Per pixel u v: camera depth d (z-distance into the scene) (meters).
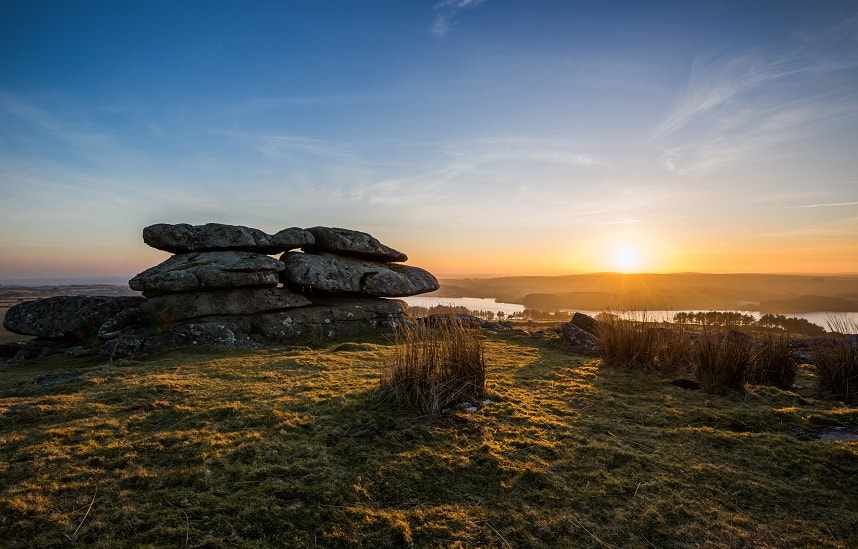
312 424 5.32
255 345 11.82
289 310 14.07
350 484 3.93
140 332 11.81
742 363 7.37
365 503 3.68
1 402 6.44
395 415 5.60
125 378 7.75
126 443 4.75
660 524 3.42
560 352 11.51
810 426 5.64
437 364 6.27
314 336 13.60
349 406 5.95
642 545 3.20
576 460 4.47
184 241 13.70
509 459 4.46
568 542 3.23
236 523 3.36
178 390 6.90
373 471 4.17
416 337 6.80
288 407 5.99
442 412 5.74
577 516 3.53
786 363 8.09
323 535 3.26
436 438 4.94
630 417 5.96
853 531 3.36
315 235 16.06
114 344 11.35
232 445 4.70
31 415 5.71
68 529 3.27
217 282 12.73
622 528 3.38
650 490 3.91
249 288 13.67
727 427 5.60
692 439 5.12
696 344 8.31
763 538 3.26
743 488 3.96
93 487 3.85
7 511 3.45
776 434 5.27
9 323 13.55
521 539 3.26
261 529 3.31
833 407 6.64
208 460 4.34
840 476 4.22
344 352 10.94
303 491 3.79
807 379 8.86
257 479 4.00
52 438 4.89
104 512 3.48
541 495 3.82
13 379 8.78
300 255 15.12
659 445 4.92
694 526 3.39
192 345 11.33
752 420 5.79
